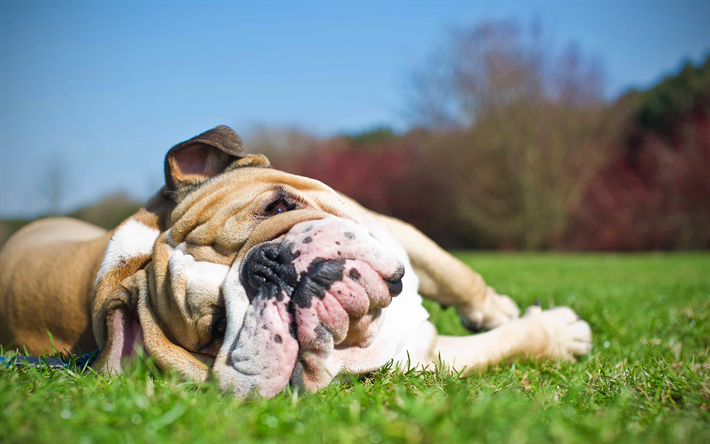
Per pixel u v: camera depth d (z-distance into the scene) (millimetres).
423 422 482
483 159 5355
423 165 5977
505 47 5227
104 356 633
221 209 641
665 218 5180
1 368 616
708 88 5477
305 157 7254
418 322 740
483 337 776
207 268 623
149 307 645
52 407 521
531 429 472
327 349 572
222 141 709
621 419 527
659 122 5641
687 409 546
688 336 883
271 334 566
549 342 803
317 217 613
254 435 489
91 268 798
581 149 5250
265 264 588
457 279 855
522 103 5199
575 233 5402
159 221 713
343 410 521
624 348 833
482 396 564
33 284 839
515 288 1489
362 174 6699
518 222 5312
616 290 1427
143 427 489
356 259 582
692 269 2361
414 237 839
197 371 609
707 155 5117
